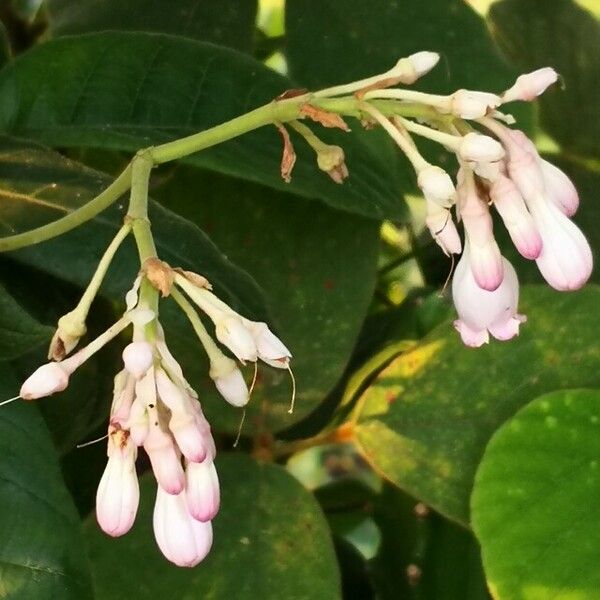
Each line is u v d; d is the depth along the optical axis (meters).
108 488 0.23
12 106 0.31
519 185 0.23
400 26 0.36
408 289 0.40
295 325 0.33
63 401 0.31
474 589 0.33
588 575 0.29
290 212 0.34
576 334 0.32
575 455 0.30
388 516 0.35
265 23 0.46
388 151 0.33
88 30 0.36
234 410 0.32
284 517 0.31
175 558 0.23
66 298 0.32
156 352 0.23
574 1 0.40
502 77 0.36
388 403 0.32
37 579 0.25
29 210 0.29
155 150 0.25
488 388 0.32
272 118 0.24
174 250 0.28
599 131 0.40
